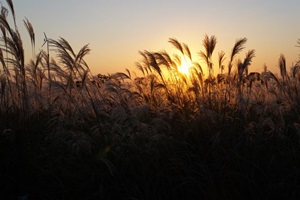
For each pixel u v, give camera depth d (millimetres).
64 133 2320
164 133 2365
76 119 2656
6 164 1982
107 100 2918
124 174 1967
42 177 1982
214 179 1885
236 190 1853
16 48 2744
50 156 2115
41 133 2410
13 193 1907
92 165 2041
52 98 3037
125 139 2293
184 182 1854
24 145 1866
